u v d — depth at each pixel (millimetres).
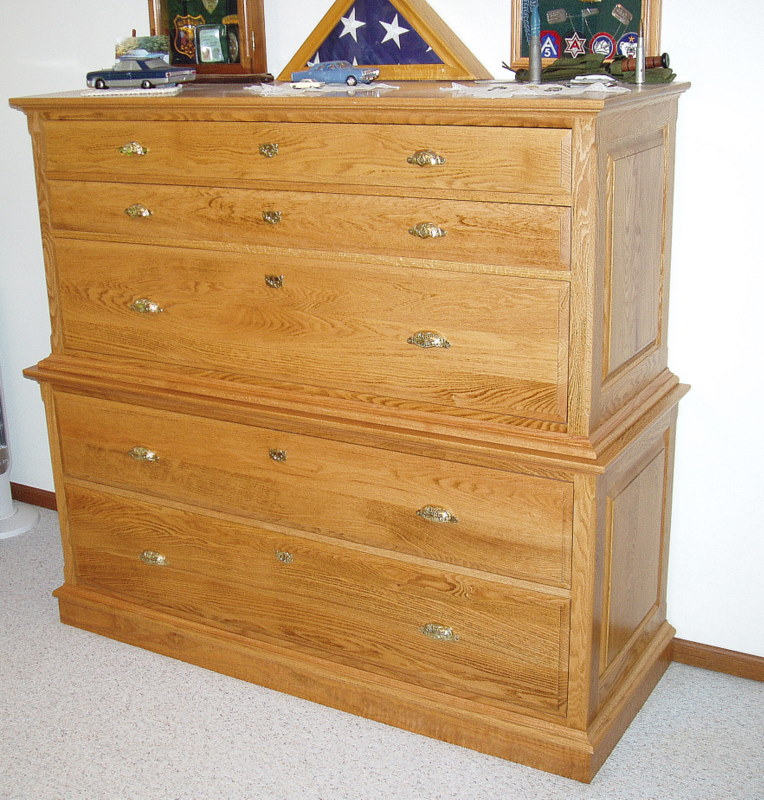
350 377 2141
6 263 3271
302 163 2047
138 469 2494
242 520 2367
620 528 2100
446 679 2205
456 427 2027
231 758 2205
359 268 2055
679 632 2547
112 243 2355
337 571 2270
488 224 1895
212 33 2607
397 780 2123
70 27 2920
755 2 2082
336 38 2473
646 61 2076
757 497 2361
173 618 2551
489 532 2055
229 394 2273
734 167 2191
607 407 2006
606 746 2148
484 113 1818
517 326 1926
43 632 2709
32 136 2389
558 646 2047
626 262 1986
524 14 2283
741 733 2256
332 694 2352
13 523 3312
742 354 2293
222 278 2229
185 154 2180
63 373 2510
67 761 2209
